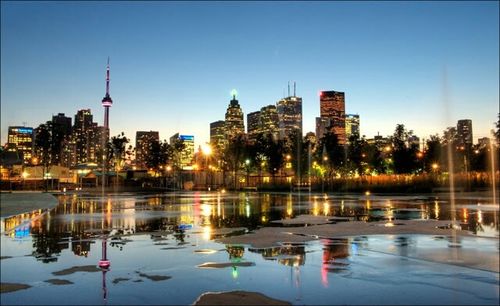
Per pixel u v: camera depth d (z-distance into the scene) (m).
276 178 109.56
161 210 30.08
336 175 107.00
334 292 8.08
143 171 141.38
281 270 10.00
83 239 15.25
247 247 13.31
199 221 21.88
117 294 8.02
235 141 117.88
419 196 51.56
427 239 14.79
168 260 11.23
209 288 8.42
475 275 9.36
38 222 21.52
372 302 7.45
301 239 14.99
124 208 32.50
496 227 18.28
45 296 7.91
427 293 7.98
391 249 12.77
